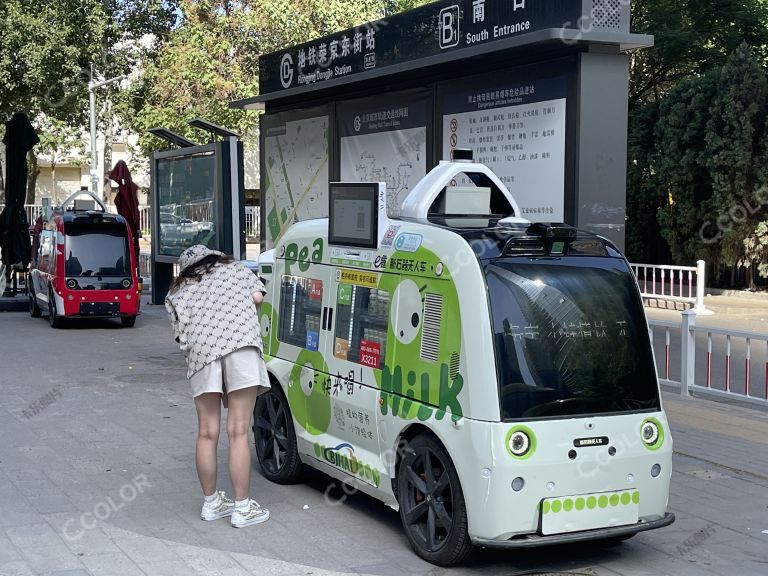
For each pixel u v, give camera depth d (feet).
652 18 89.97
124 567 17.07
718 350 48.83
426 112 31.48
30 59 99.55
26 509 20.52
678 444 27.02
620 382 17.42
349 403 19.92
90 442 26.86
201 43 97.04
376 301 19.42
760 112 75.10
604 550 18.51
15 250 66.95
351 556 17.84
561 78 25.63
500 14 27.61
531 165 26.81
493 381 16.34
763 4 92.79
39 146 117.50
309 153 39.19
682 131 78.95
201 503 21.17
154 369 40.63
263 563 17.39
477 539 16.29
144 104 108.37
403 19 32.12
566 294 17.43
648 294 73.61
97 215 55.88
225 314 19.47
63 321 58.03
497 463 16.03
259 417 23.63
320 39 37.19
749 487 22.81
